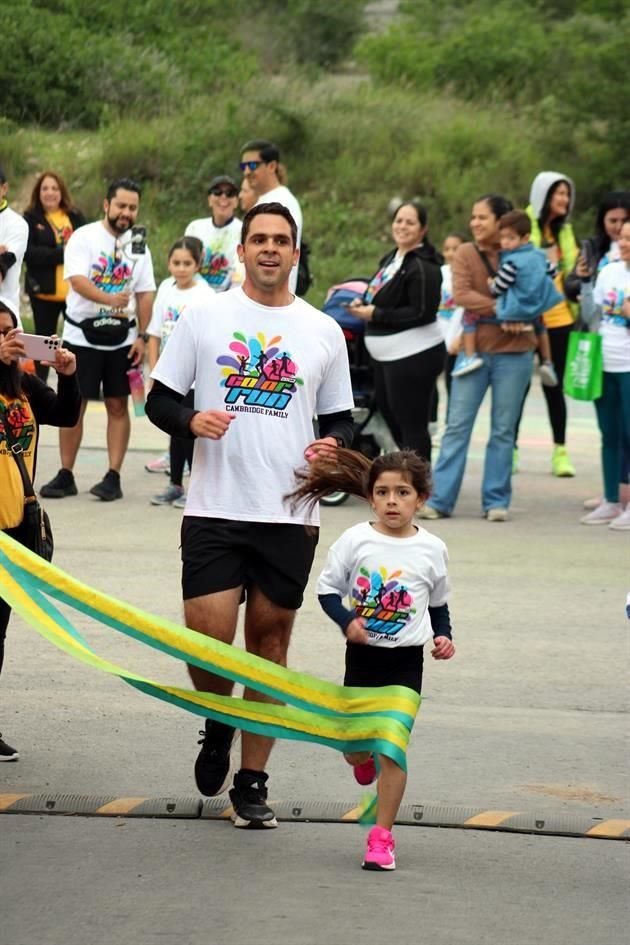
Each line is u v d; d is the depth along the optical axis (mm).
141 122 47969
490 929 7426
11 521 9461
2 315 9461
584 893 7957
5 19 50781
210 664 8383
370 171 47188
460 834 8867
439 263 18203
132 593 14281
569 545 17062
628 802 9391
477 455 23562
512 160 47594
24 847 8469
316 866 8266
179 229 42719
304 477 8734
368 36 70312
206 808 9141
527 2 72312
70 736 10469
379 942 7223
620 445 18250
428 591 8688
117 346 18688
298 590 8820
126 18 57031
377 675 8719
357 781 9109
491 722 10992
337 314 19328
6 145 44875
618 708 11391
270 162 17641
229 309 8781
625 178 47406
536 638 13266
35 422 9680
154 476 20844
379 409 19172
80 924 7387
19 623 13617
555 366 21484
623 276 17672
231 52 58656
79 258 18609
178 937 7234
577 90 48500
